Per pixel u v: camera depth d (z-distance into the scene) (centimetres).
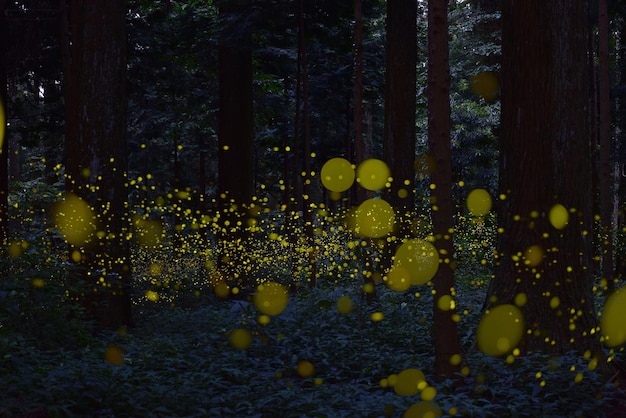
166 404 666
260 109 2472
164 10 2088
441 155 735
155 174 3006
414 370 767
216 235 1734
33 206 1975
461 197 2786
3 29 1669
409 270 1368
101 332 1052
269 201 3416
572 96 860
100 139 1111
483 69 2833
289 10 1747
